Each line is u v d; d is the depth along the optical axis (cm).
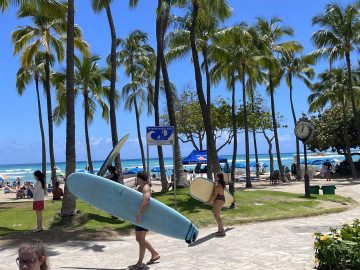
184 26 2020
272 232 944
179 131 3853
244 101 2805
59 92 3222
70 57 1223
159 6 1583
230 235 920
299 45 3419
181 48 2312
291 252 711
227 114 3725
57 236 951
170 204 1385
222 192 927
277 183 3100
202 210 1280
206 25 1970
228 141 4009
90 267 660
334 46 3100
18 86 3228
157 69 2000
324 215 1260
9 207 1667
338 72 3484
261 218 1159
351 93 3134
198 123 3794
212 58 2856
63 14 1573
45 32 2481
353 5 2973
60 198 1888
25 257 232
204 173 2920
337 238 560
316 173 4159
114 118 1797
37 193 992
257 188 2564
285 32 3347
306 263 623
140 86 3400
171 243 865
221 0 1554
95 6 1670
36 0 1505
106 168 1067
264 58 2733
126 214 651
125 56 3334
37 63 3145
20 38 2581
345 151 4109
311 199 1577
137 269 631
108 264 682
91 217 1176
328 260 535
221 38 2189
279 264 626
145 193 645
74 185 676
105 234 981
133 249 812
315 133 4150
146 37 3334
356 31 3014
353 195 1875
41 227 1006
